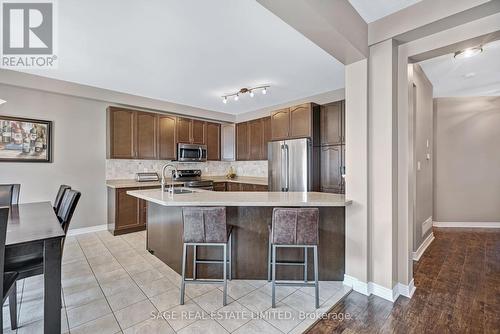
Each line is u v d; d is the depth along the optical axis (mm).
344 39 1892
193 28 2174
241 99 4609
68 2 1817
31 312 1962
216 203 2211
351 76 2344
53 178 3734
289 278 2479
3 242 1319
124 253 3211
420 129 3311
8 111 3340
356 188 2309
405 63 2191
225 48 2559
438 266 2859
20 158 3439
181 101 4738
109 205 4203
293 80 3559
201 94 4262
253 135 5410
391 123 2125
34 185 3572
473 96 4551
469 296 2217
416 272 2709
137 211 4195
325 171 4105
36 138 3562
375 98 2217
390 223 2148
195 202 2217
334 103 3990
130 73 3271
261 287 2361
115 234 3941
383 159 2176
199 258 2502
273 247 2057
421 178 3361
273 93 4219
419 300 2158
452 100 4609
